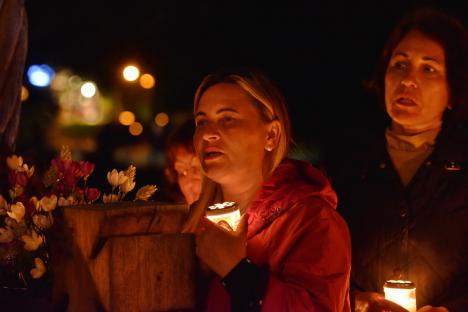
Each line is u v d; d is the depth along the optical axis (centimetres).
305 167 217
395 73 281
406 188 283
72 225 172
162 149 739
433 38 275
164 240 171
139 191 225
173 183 370
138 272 168
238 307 183
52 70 713
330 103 696
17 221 199
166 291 171
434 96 276
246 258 186
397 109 279
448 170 275
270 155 217
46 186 219
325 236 195
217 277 203
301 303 183
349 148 306
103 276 165
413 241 277
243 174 211
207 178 228
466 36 277
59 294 182
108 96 753
